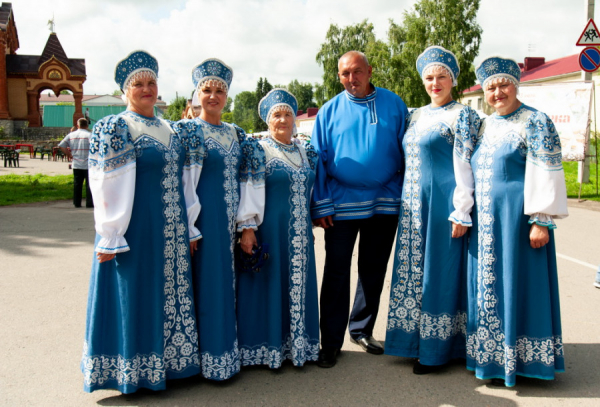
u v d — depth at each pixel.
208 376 3.34
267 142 3.63
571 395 3.24
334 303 3.78
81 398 3.17
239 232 3.54
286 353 3.69
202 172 3.39
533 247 3.27
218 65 3.39
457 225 3.45
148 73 3.16
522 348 3.33
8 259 6.31
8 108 41.00
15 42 46.28
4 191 13.02
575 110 11.58
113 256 3.10
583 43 10.46
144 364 3.17
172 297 3.23
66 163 25.45
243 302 3.60
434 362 3.53
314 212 3.83
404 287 3.67
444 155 3.55
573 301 4.96
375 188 3.82
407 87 33.16
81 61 42.41
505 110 3.38
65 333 4.09
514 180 3.28
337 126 3.90
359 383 3.43
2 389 3.24
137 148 3.09
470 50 32.16
